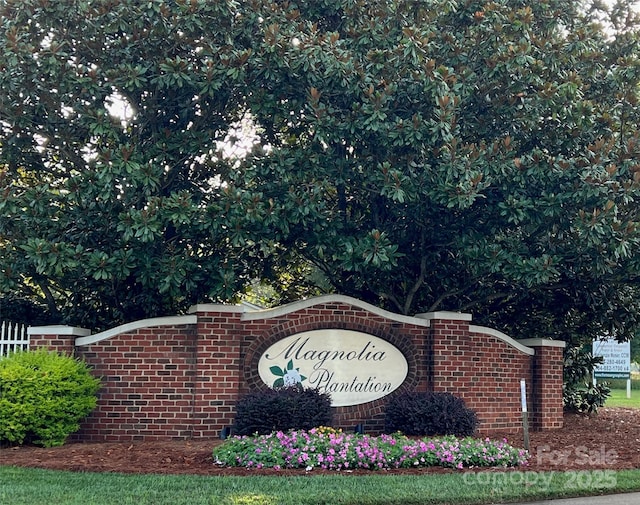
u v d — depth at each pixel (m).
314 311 13.12
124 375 12.48
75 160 14.21
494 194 13.76
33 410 11.09
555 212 13.10
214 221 12.58
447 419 12.20
